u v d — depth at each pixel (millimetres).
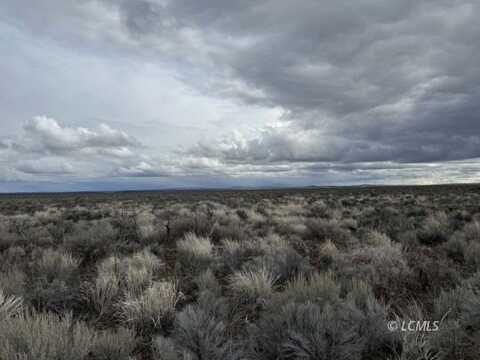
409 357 2943
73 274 5973
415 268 5473
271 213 16766
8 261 6531
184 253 7574
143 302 4043
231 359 2875
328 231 10227
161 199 44969
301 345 2947
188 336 3100
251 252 7086
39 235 10133
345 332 2998
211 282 5141
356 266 5547
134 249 8164
